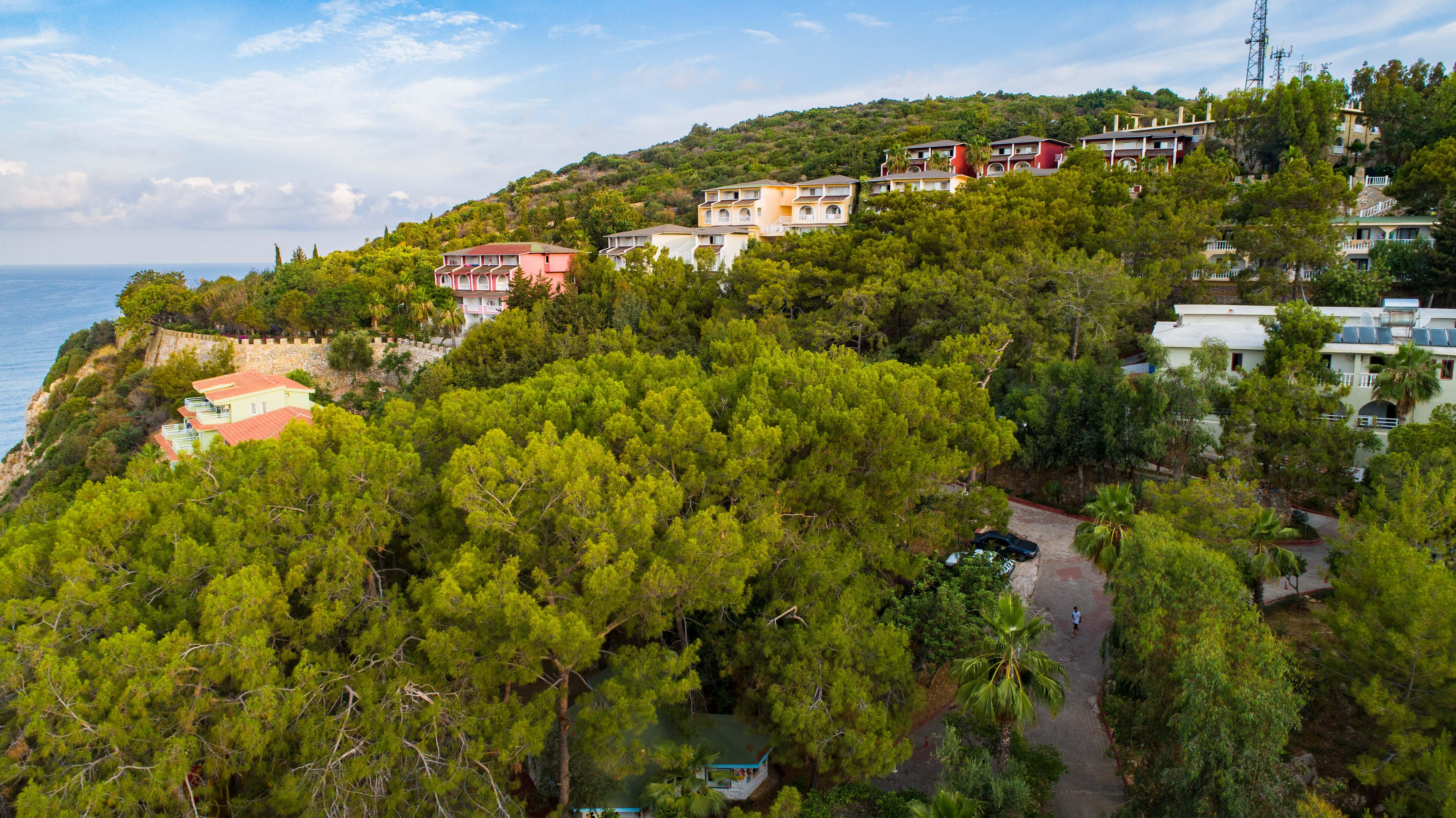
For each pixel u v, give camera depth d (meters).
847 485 28.27
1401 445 32.56
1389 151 77.44
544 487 22.02
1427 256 53.25
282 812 17.52
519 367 58.72
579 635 18.52
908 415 29.70
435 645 18.91
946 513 30.70
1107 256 51.97
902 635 23.75
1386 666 21.02
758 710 24.98
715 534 21.75
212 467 25.61
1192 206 58.84
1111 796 24.06
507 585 19.20
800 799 21.48
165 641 17.06
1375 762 19.95
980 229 57.84
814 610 24.20
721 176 136.25
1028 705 20.88
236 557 19.80
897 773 25.69
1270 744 18.23
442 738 19.84
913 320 55.66
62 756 16.22
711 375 39.59
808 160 128.62
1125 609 23.28
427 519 23.77
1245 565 28.48
